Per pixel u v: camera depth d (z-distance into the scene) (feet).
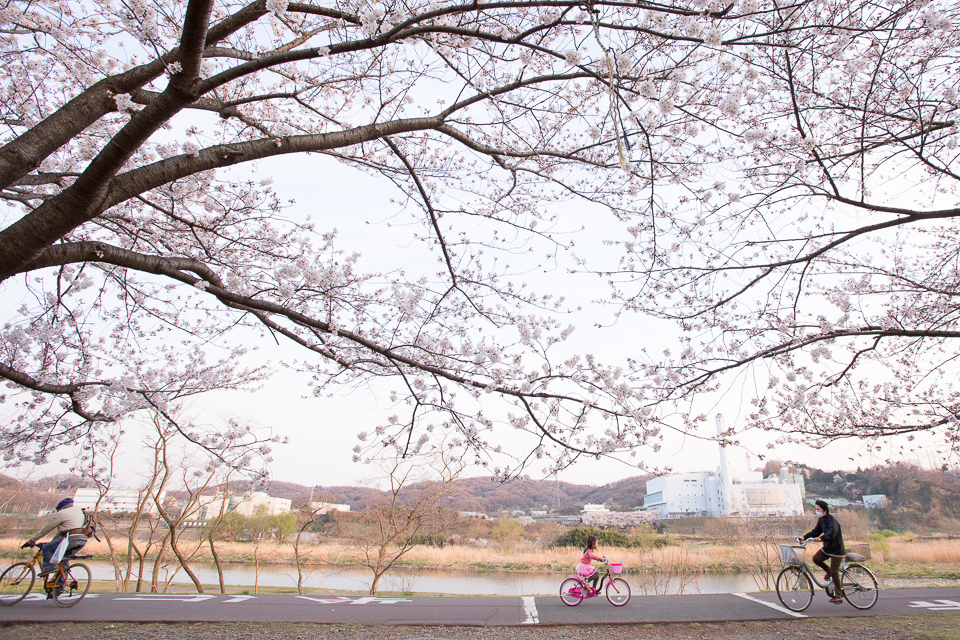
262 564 75.05
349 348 20.59
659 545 83.35
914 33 17.44
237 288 17.40
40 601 26.08
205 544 63.31
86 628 20.99
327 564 73.82
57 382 23.48
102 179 11.57
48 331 21.93
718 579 63.98
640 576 64.28
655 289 24.61
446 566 76.13
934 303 26.05
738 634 21.12
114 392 20.63
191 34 10.50
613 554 80.84
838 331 22.71
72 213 11.72
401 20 13.74
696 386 24.79
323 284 18.47
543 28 12.67
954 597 28.12
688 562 65.51
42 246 11.83
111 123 19.85
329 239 25.04
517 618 23.99
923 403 27.43
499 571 74.02
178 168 12.89
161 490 48.14
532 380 18.40
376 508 55.06
